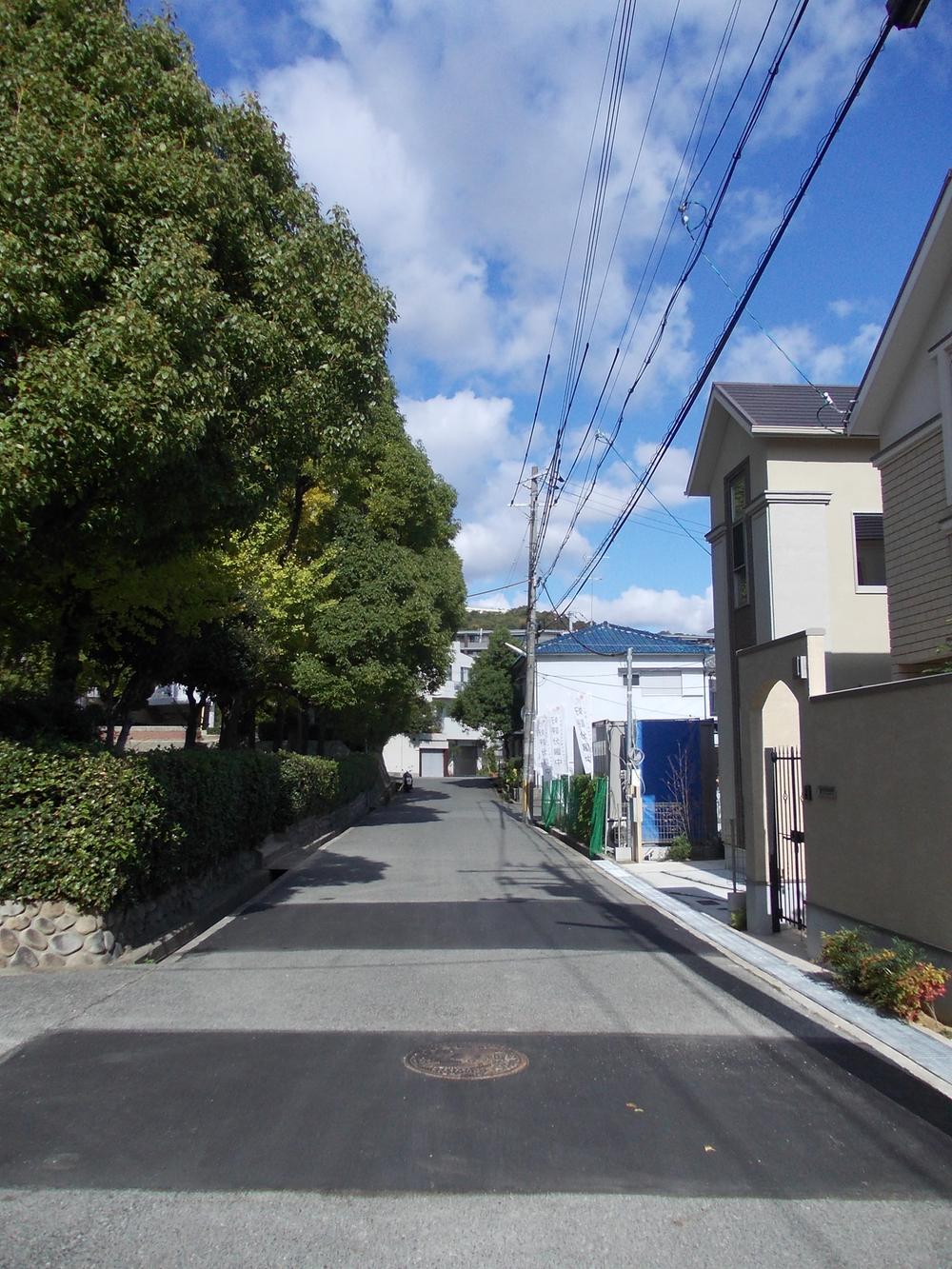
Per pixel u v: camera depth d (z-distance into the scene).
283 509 25.39
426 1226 4.23
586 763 39.72
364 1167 4.80
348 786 31.67
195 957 9.90
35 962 9.32
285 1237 4.14
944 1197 4.57
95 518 9.33
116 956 9.73
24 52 9.45
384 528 30.98
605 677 40.28
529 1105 5.66
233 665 19.00
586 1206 4.43
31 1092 5.86
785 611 16.28
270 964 9.52
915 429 12.22
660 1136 5.24
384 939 10.91
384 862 19.59
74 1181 4.64
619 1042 6.95
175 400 8.68
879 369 12.59
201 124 10.43
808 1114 5.60
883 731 8.43
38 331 8.50
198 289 9.05
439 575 32.59
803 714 10.09
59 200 8.73
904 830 8.06
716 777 21.97
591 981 8.86
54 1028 7.25
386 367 12.47
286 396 10.78
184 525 10.46
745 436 17.77
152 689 18.11
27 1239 4.10
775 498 16.48
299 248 11.31
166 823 10.79
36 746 9.40
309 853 21.31
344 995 8.27
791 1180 4.71
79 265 8.61
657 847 21.31
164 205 9.51
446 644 34.56
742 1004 8.09
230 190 10.27
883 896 8.41
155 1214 4.33
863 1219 4.34
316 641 28.27
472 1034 7.13
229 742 22.27
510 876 17.19
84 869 9.24
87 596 12.45
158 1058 6.53
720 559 19.30
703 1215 4.36
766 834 11.59
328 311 11.66
